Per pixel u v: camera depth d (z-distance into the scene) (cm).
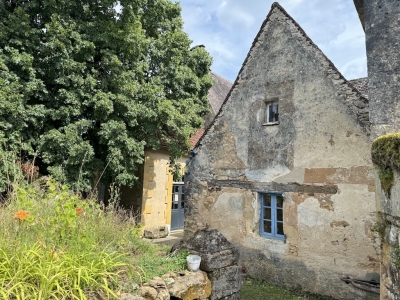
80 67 769
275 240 726
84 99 805
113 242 418
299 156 699
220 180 842
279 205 742
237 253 452
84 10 838
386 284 323
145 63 898
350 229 611
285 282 688
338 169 638
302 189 686
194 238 444
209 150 878
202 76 1152
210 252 413
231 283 429
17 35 727
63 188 459
